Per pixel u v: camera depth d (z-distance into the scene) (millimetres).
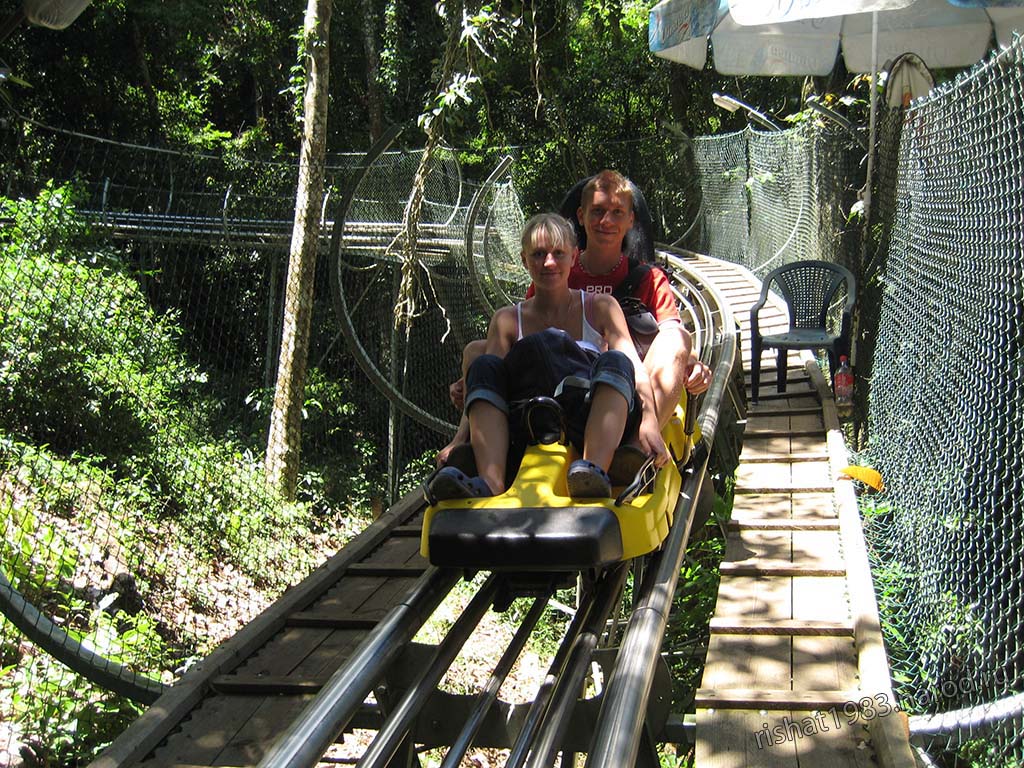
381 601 5016
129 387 8828
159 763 3641
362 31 23516
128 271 10445
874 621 4004
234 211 11914
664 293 4406
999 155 4051
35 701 5219
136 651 6012
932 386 5133
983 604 3945
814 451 6551
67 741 5086
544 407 3270
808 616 4246
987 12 10445
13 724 5051
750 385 7992
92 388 8539
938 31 10992
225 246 11828
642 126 23859
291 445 10930
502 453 3230
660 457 3291
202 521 8336
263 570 8461
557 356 3391
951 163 4953
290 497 10820
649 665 2840
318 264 14586
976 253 4418
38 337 8289
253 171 12367
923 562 4770
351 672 2711
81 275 8922
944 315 4977
